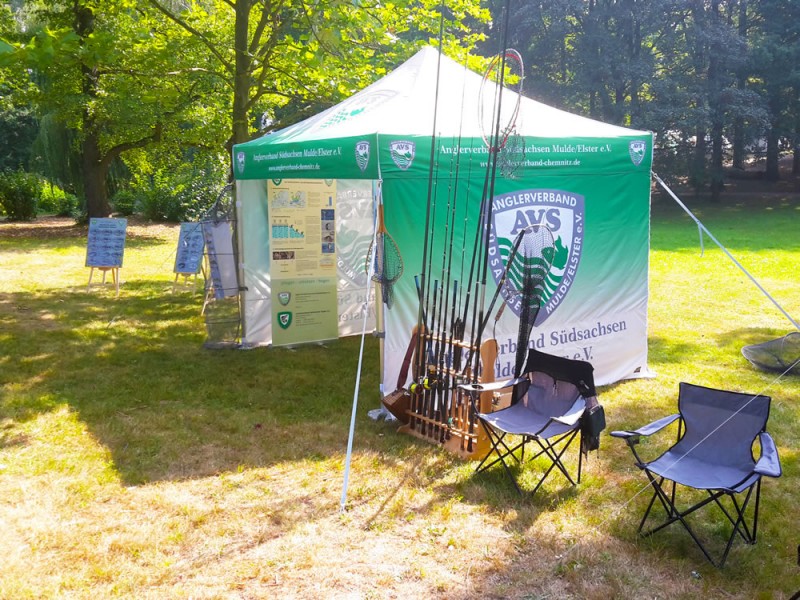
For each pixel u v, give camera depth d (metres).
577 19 31.06
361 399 6.55
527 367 4.96
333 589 3.54
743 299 11.53
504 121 6.38
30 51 5.80
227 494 4.56
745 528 3.94
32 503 4.35
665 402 6.48
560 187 6.54
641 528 4.09
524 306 5.08
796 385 6.98
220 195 8.35
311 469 4.95
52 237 20.22
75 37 6.09
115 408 6.16
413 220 5.84
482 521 4.24
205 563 3.76
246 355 8.09
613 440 5.58
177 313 10.46
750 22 32.34
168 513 4.30
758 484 3.84
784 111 31.78
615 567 3.75
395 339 5.98
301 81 11.66
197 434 5.59
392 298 5.91
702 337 9.02
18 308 10.48
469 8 11.91
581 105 32.66
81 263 15.27
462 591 3.54
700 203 31.70
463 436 5.18
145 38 9.82
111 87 15.72
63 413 6.00
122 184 27.33
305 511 4.34
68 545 3.89
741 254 17.12
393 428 5.78
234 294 8.44
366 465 5.01
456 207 6.02
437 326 5.79
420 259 5.94
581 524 4.21
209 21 14.08
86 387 6.78
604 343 7.03
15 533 4.00
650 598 3.48
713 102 29.38
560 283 6.65
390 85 6.98
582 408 4.57
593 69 29.83
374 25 10.56
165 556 3.83
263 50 11.41
